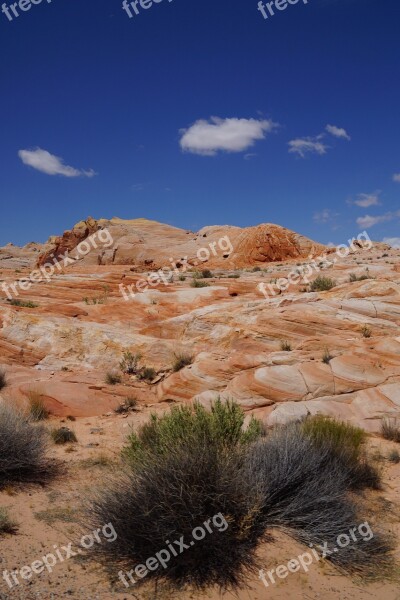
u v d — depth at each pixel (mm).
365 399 11438
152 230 62500
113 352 15305
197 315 16828
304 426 8711
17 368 14266
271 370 12250
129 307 19109
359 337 14406
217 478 5730
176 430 7211
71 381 13523
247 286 20859
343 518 6125
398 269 24516
